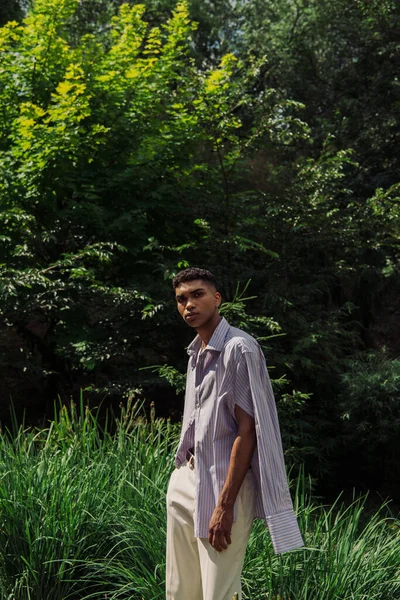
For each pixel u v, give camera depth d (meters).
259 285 8.86
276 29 17.39
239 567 2.55
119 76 8.87
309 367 7.88
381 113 13.91
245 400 2.50
